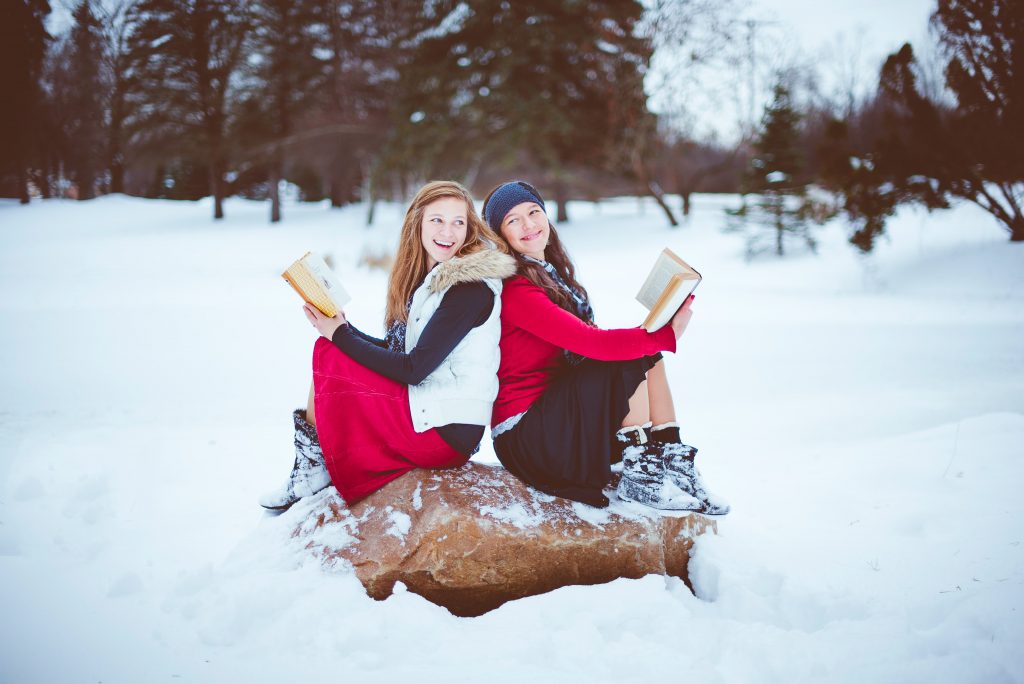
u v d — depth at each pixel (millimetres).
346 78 28594
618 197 37781
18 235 25234
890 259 15305
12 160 27656
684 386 6477
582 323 2512
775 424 5129
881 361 7059
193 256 20672
